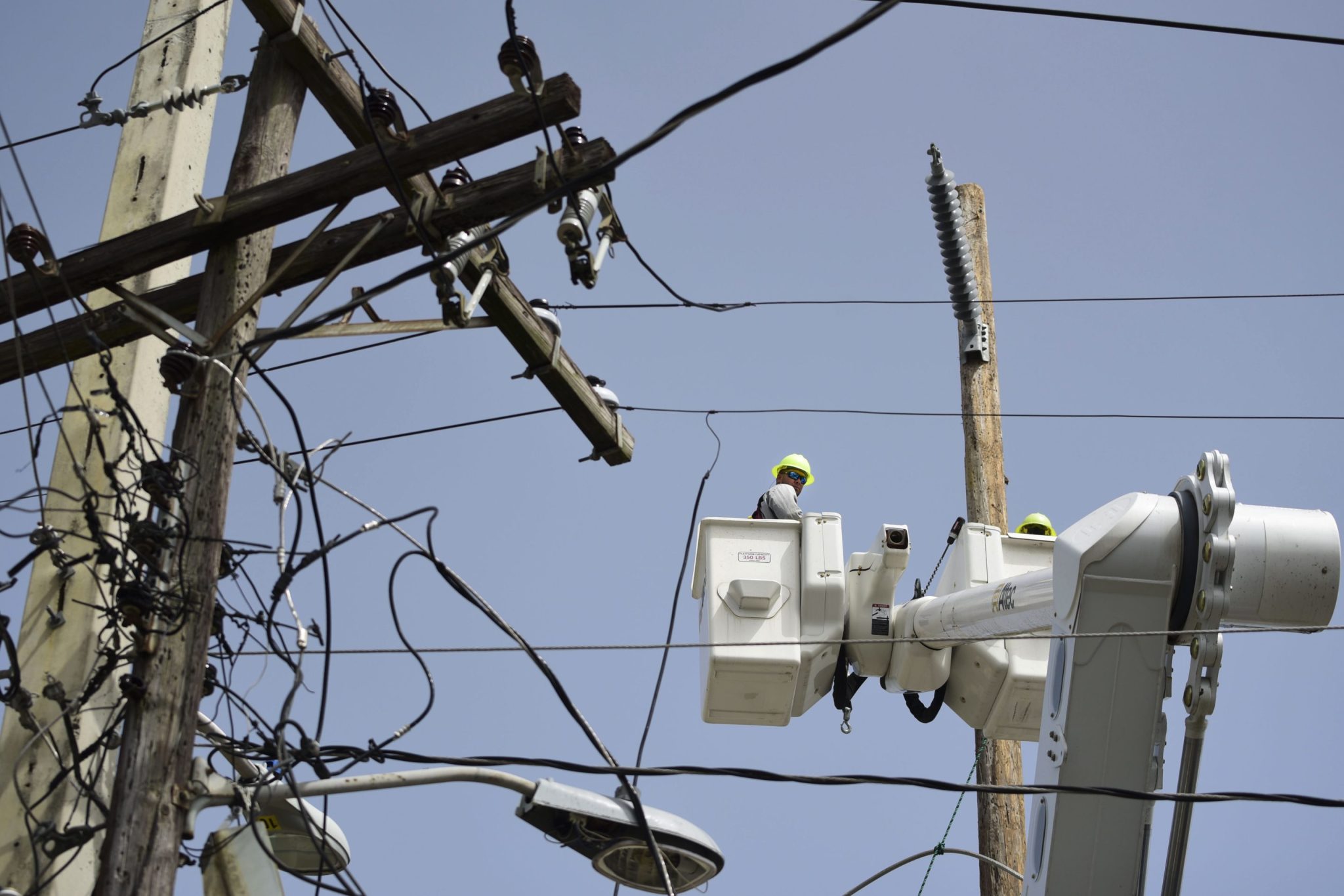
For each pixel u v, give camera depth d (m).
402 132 9.66
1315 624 9.52
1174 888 9.70
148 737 8.53
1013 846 13.70
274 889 8.88
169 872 8.33
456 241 10.09
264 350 9.72
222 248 10.09
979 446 15.89
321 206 9.97
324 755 9.55
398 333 10.27
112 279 10.27
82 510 9.45
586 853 10.09
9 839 10.23
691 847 10.05
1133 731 9.66
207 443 9.28
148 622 8.77
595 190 9.58
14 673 10.06
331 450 9.68
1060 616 9.83
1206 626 9.54
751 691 12.80
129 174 12.41
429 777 9.41
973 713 13.05
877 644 12.92
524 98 9.41
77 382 11.47
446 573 9.84
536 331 11.30
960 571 13.31
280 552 9.50
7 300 10.33
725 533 13.23
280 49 10.49
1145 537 9.66
